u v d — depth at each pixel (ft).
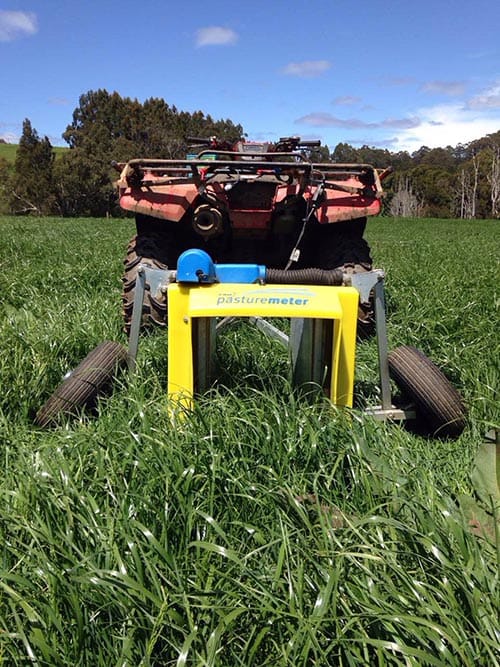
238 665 5.97
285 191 17.29
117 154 232.32
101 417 10.53
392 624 6.05
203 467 8.39
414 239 63.10
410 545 7.12
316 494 7.95
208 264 10.59
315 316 9.95
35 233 54.90
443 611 6.08
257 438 9.22
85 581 6.29
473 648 5.94
